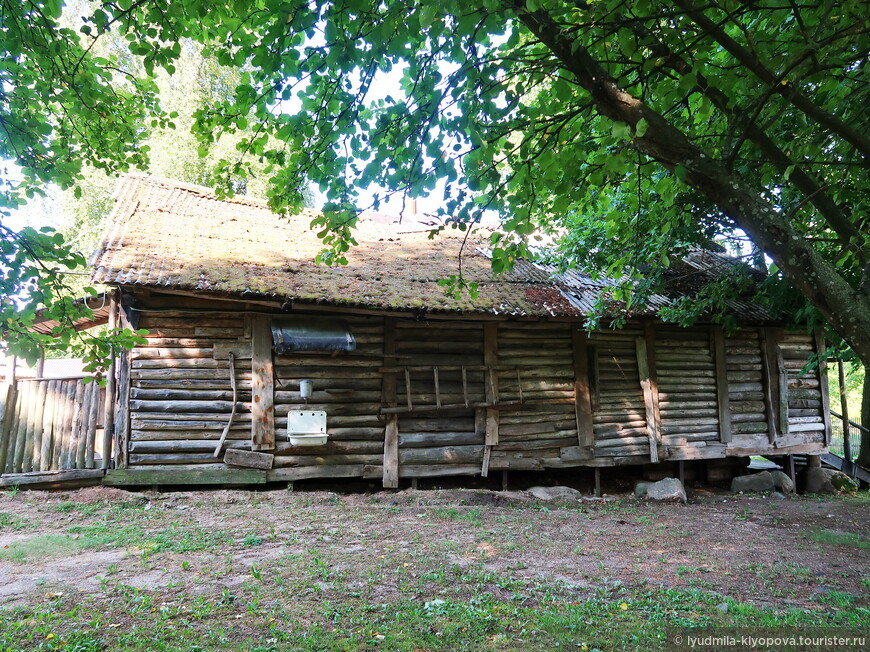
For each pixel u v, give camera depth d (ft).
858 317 9.75
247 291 29.76
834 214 12.23
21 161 15.19
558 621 14.79
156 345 30.78
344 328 33.30
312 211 46.75
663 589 17.88
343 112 14.75
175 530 23.75
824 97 15.64
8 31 14.47
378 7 13.15
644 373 39.19
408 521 27.09
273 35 12.71
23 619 14.19
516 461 35.96
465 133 13.66
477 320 35.55
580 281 40.11
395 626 14.37
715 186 11.40
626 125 11.21
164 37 14.87
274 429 31.91
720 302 34.96
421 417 34.83
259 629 13.99
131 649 12.74
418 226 49.21
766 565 21.22
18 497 27.71
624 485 40.06
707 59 12.33
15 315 13.39
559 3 12.92
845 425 46.85
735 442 41.11
